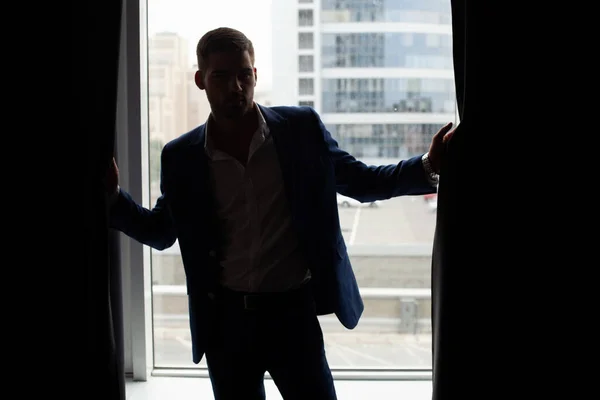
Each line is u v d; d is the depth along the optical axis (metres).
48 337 1.51
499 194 1.41
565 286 1.42
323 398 1.43
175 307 2.14
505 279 1.42
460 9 1.41
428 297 2.14
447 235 1.42
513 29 1.37
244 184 1.40
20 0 1.44
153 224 1.55
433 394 1.50
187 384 2.05
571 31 1.37
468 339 1.44
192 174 1.43
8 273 1.50
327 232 1.45
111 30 1.44
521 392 1.45
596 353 1.43
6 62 1.46
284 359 1.42
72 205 1.48
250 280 1.41
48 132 1.47
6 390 1.53
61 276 1.49
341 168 1.48
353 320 1.51
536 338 1.44
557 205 1.41
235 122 1.39
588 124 1.39
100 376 1.50
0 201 1.49
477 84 1.38
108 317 1.50
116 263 1.58
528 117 1.39
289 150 1.42
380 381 2.08
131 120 1.94
